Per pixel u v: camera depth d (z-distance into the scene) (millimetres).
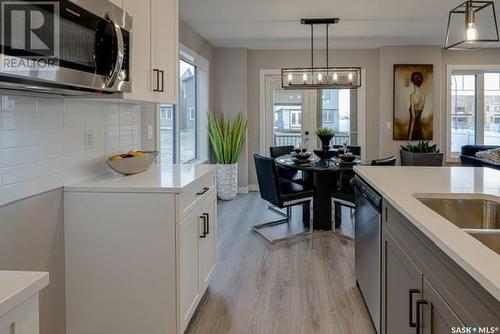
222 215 5375
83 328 2227
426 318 1462
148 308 2191
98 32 1730
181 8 4594
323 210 4617
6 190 1748
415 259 1602
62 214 2180
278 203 4113
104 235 2186
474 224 2004
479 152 6594
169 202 2150
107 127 2705
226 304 2789
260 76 7172
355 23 5336
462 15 4906
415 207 1708
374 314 2377
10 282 966
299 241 4219
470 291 1098
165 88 2768
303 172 5070
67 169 2221
